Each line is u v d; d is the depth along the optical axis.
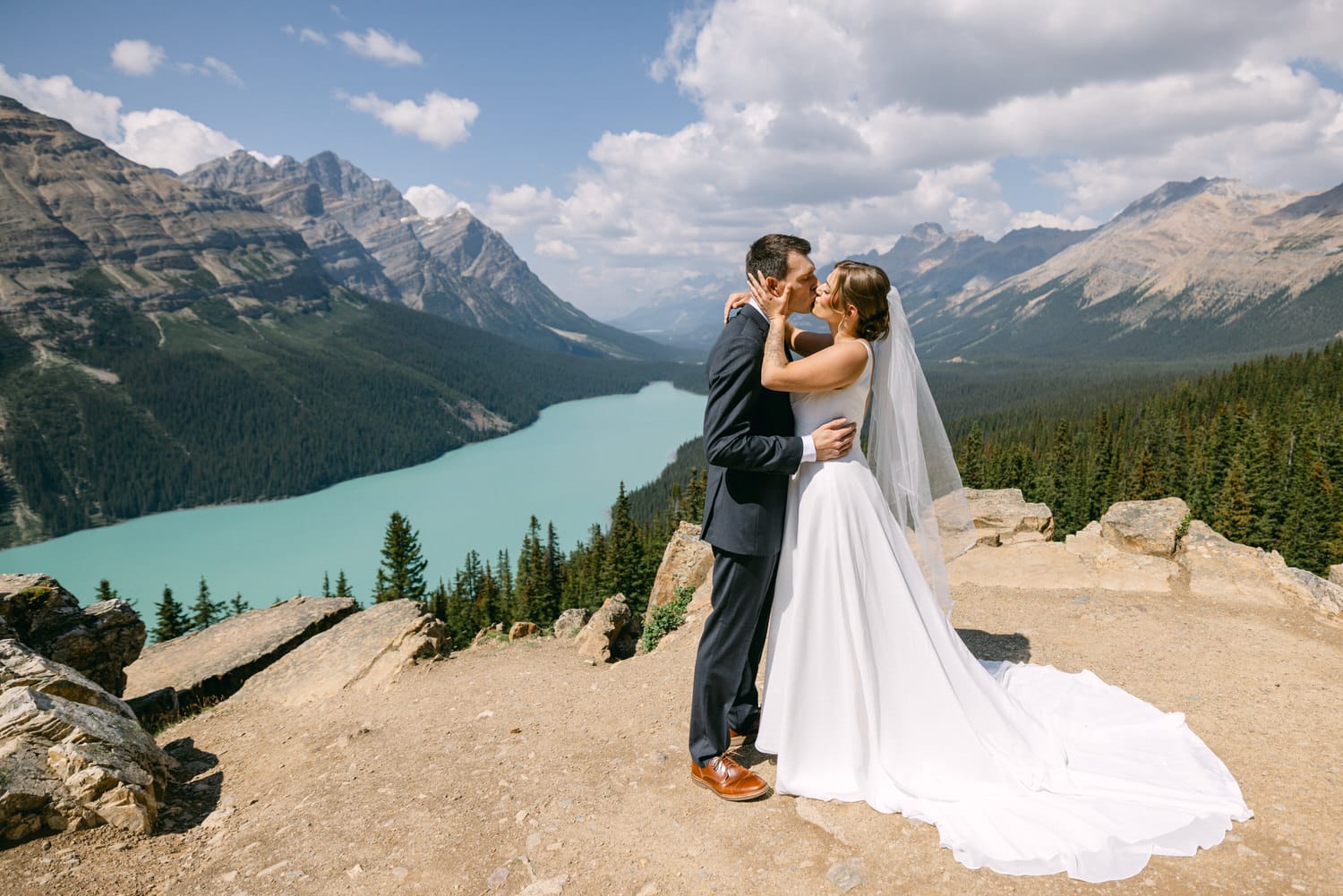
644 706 5.94
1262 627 6.46
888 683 3.93
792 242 3.67
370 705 7.70
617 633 10.40
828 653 3.95
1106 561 8.46
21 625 9.32
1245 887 3.03
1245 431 64.31
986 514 10.17
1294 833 3.37
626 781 4.52
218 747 6.98
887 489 4.53
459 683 7.98
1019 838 3.38
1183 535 8.69
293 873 3.87
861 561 3.93
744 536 3.82
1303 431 65.50
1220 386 107.38
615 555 48.19
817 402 3.94
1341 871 3.08
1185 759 4.00
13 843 4.16
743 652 4.01
